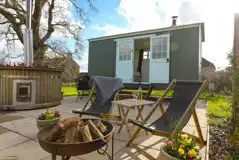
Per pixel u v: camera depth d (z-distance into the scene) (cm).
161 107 288
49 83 533
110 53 915
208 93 770
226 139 264
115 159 208
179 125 211
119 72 880
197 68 690
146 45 1026
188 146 162
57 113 287
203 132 302
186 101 271
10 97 470
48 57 1070
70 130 157
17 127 318
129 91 740
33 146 238
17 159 203
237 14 224
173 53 742
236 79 213
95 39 964
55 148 138
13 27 945
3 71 472
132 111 493
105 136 157
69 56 1100
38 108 498
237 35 222
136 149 236
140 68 959
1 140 258
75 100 692
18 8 934
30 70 481
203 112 461
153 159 208
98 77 394
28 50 546
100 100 366
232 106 217
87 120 186
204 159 208
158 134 219
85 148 141
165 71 758
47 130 167
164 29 759
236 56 216
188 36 709
